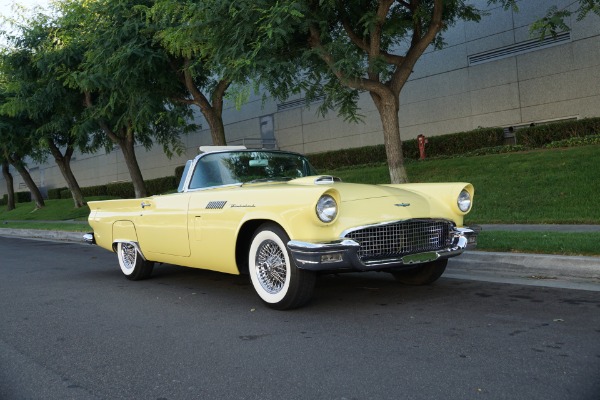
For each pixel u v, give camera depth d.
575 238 7.30
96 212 8.17
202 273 7.98
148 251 6.98
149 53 14.38
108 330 4.93
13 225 24.08
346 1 11.27
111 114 18.55
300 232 4.80
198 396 3.28
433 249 5.31
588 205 10.31
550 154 13.66
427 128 19.88
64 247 14.22
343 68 10.24
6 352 4.38
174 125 18.61
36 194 32.47
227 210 5.52
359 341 4.18
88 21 15.49
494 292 5.68
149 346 4.36
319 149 23.67
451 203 5.56
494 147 16.38
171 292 6.61
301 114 24.34
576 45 15.88
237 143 27.95
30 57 19.80
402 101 20.58
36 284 7.86
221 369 3.73
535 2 16.69
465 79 18.67
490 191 12.50
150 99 15.66
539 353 3.71
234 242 5.46
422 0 12.28
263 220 5.32
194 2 11.22
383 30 12.13
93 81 15.29
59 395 3.41
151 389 3.43
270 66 9.98
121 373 3.75
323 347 4.09
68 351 4.33
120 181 37.31
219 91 16.03
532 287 5.82
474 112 18.48
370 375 3.46
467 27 18.50
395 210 5.11
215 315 5.28
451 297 5.54
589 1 9.85
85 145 25.17
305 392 3.25
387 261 4.90
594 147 13.09
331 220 4.74
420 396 3.09
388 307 5.23
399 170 11.47
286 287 5.06
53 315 5.66
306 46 11.34
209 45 11.08
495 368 3.46
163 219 6.50
